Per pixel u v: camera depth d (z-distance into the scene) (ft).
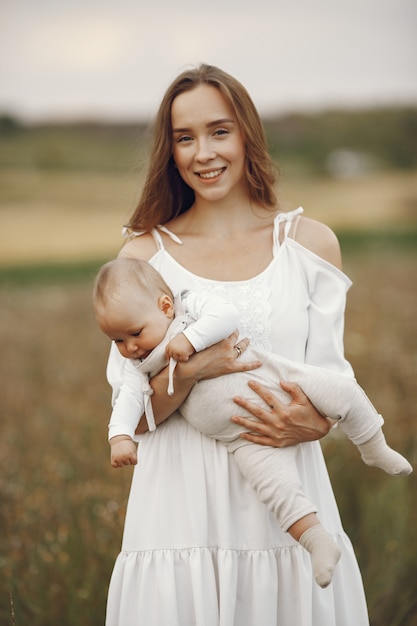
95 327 27.32
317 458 10.32
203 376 9.61
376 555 13.79
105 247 41.88
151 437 10.17
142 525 9.96
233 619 9.62
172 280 10.36
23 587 12.78
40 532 14.43
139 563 9.92
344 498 14.89
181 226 10.86
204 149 10.12
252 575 9.74
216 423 9.64
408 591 13.03
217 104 10.20
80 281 36.40
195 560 9.70
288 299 10.19
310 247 10.59
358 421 9.75
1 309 29.48
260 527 9.78
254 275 10.31
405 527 13.99
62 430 18.80
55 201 43.88
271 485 9.40
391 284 28.73
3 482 16.24
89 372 22.80
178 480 10.02
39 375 22.50
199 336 9.37
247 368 9.65
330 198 47.32
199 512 9.80
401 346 20.81
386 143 50.78
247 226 10.71
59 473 16.06
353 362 19.66
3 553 14.08
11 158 47.50
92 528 13.78
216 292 10.16
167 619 9.63
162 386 9.67
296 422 9.50
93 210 43.52
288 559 9.87
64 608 12.68
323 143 51.34
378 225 42.04
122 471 15.25
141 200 10.81
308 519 9.25
